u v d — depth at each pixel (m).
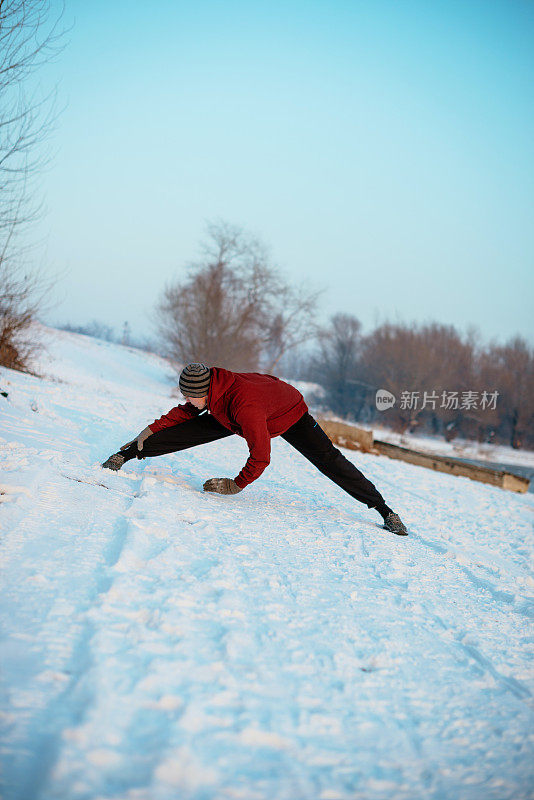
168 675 1.99
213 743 1.71
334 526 4.86
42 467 4.27
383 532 5.09
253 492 6.06
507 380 46.88
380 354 51.38
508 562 5.47
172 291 35.25
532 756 1.94
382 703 2.14
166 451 5.00
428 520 6.80
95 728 1.65
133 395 18.39
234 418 4.57
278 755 1.73
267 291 39.06
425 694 2.27
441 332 48.84
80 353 34.94
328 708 2.03
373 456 13.37
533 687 2.51
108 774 1.51
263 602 2.80
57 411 8.15
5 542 2.89
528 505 10.52
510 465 33.75
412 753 1.86
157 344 35.81
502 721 2.16
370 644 2.60
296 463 9.33
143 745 1.64
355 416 61.19
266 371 45.34
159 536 3.45
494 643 2.94
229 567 3.16
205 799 1.48
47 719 1.68
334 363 63.12
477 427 43.81
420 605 3.25
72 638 2.14
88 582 2.62
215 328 34.94
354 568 3.74
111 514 3.71
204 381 4.48
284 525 4.56
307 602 2.95
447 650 2.73
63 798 1.40
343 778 1.68
